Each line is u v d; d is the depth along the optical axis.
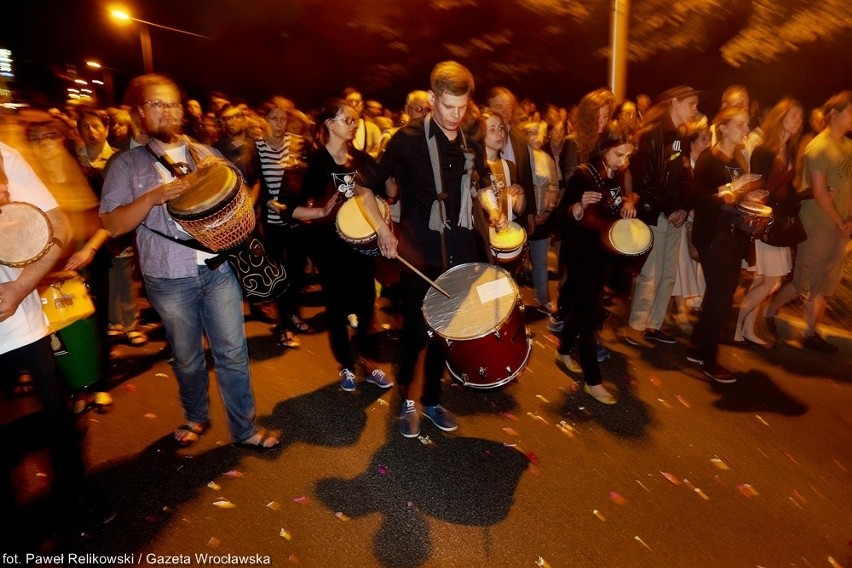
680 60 9.59
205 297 3.29
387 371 4.69
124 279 5.17
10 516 2.80
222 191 2.87
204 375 3.62
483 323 3.14
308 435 3.82
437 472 3.48
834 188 4.79
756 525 3.13
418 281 3.49
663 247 5.05
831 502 3.31
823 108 5.07
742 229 4.27
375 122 7.98
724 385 4.53
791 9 7.61
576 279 4.04
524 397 4.32
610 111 4.78
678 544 2.99
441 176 3.37
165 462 3.52
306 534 3.00
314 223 4.04
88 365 3.31
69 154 4.02
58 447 2.84
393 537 2.99
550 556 2.89
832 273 4.99
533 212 4.89
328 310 4.23
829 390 4.46
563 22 9.12
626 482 3.43
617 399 4.31
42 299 2.93
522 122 6.12
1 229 2.37
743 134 4.32
